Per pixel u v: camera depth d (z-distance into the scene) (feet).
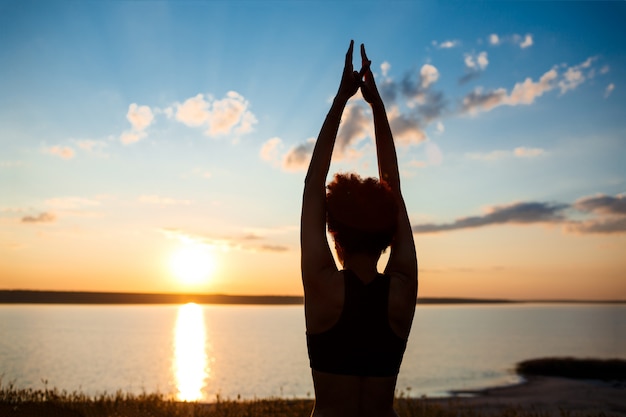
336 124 6.61
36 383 140.36
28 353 265.34
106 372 187.32
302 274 6.19
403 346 6.19
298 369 212.43
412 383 147.54
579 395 105.19
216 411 39.58
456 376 169.37
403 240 6.53
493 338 435.12
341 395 5.93
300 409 42.88
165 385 148.46
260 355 294.46
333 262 6.18
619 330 586.04
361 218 6.15
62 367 199.93
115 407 38.58
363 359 5.92
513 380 149.18
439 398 93.09
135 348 337.52
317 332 6.07
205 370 205.16
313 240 6.17
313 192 6.37
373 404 5.96
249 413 41.24
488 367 203.00
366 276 6.21
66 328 588.09
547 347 329.31
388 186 6.58
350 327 5.95
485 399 93.76
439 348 323.98
